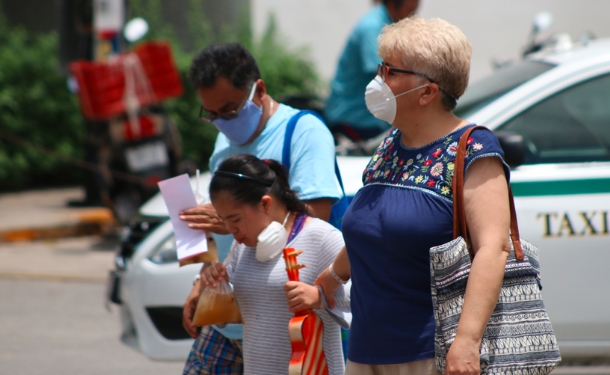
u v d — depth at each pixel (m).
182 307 16.50
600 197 16.03
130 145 33.59
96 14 35.84
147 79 33.69
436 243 9.07
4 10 54.72
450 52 9.16
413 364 9.29
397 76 9.26
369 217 9.47
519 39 49.41
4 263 32.56
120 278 17.92
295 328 10.45
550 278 15.84
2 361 20.66
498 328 8.77
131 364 20.67
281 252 11.08
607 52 18.08
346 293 11.03
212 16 55.72
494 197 8.87
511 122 17.14
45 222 38.69
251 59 12.23
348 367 9.98
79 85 33.31
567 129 17.08
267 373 11.18
